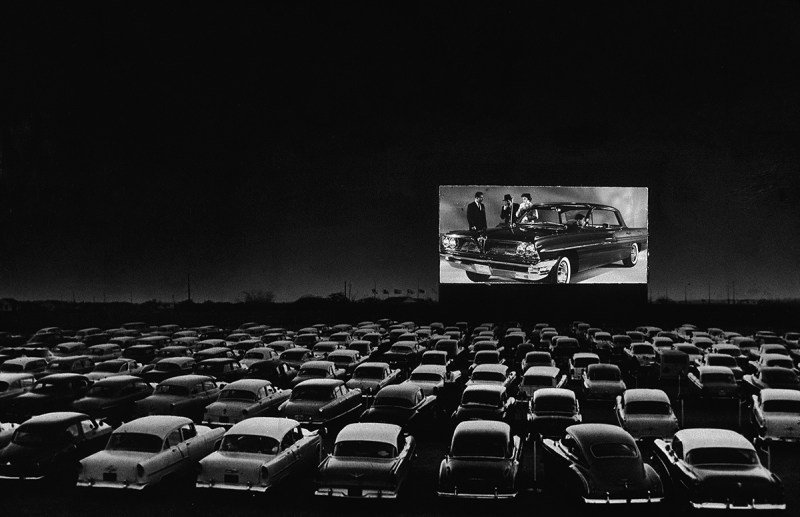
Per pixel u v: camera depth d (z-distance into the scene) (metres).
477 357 24.89
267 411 17.38
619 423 15.38
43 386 18.41
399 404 16.28
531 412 15.60
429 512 11.34
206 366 22.64
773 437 14.92
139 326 42.50
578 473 11.07
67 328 47.16
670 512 11.03
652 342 32.34
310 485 12.78
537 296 42.09
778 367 20.75
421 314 45.69
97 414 17.16
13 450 12.51
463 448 11.65
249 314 47.25
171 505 11.62
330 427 17.34
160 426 12.41
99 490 11.85
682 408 18.41
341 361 25.05
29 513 11.23
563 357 27.14
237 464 11.32
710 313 44.66
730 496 10.31
